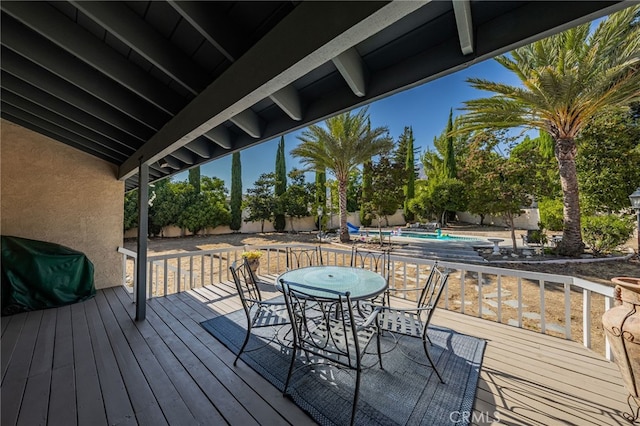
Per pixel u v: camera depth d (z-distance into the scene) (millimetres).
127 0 1521
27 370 2186
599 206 6629
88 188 4488
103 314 3375
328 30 1149
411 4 969
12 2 1503
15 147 3896
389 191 9672
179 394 1907
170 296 4031
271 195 16031
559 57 5359
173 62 1855
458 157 15547
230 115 1850
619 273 4879
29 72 2262
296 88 2090
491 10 1256
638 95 5070
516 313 3561
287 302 1956
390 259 3809
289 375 1928
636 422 1611
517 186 6574
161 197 13602
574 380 2000
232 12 1524
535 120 6266
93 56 1868
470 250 7922
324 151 10234
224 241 11938
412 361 2264
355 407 1620
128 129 3055
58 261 3693
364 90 1707
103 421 1661
